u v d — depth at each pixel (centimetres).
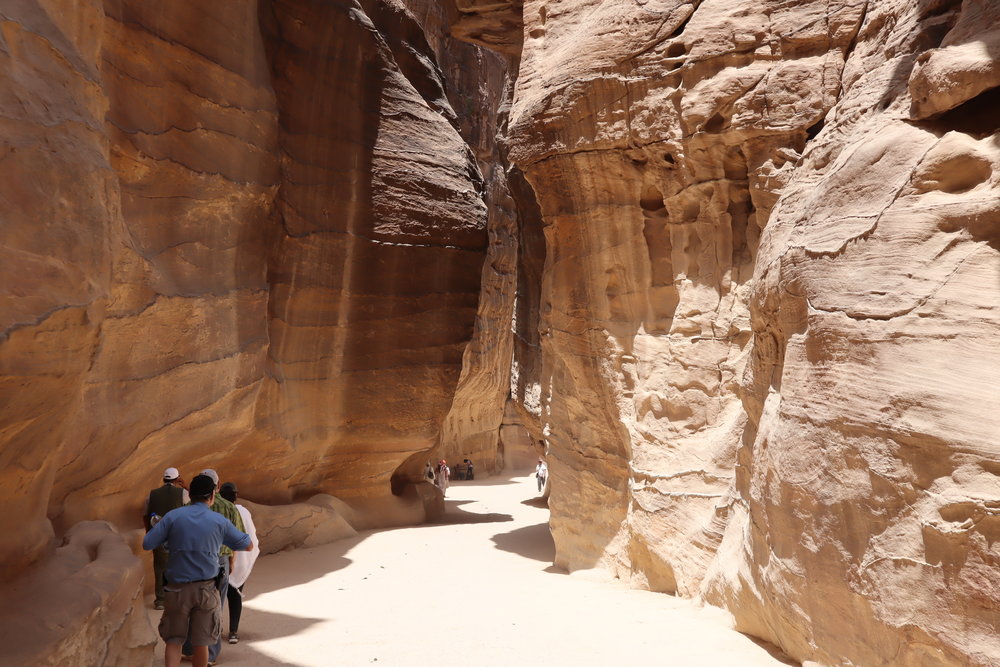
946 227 457
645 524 855
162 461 862
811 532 495
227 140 946
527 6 1078
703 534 764
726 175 836
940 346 433
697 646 589
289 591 862
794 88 777
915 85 514
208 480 514
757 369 660
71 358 399
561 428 1052
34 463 413
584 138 941
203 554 489
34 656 361
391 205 1415
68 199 404
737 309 828
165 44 820
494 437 3066
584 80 935
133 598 506
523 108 1027
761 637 596
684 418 848
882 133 542
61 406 411
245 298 986
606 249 955
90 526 604
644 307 923
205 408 890
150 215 792
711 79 827
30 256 366
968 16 520
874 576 436
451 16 1397
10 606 386
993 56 462
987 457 390
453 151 1570
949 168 469
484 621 694
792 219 631
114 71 741
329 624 698
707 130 823
